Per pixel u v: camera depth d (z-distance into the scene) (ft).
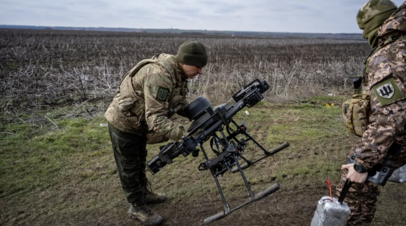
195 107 7.88
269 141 14.66
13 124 16.29
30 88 24.07
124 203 9.94
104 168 12.15
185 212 9.50
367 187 6.86
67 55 52.65
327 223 6.16
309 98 22.97
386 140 5.16
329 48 94.22
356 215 7.07
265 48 91.76
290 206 9.69
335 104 21.54
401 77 5.09
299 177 11.41
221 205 9.81
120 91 7.93
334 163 12.42
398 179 7.09
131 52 62.95
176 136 7.15
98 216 9.29
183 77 7.80
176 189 10.77
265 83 8.20
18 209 9.57
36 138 14.47
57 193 10.44
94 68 33.27
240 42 127.65
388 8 6.08
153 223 8.82
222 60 51.31
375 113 5.34
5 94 22.03
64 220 9.09
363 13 6.43
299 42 146.82
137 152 8.45
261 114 18.81
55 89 23.03
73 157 12.98
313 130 16.06
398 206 9.47
